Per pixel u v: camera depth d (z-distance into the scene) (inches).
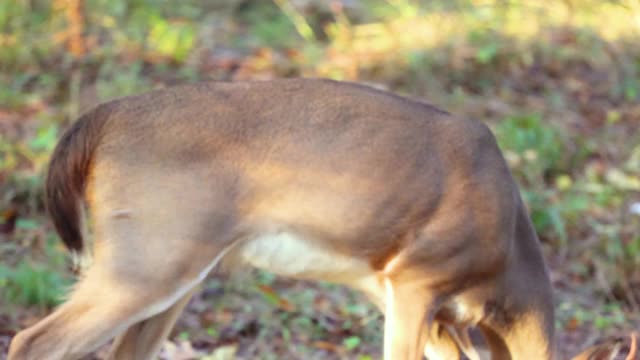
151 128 320.8
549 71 646.5
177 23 642.8
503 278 350.9
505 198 343.9
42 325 315.9
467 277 342.6
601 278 468.1
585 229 502.3
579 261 484.4
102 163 320.5
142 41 607.8
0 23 599.5
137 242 318.7
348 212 326.6
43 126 508.7
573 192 527.8
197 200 318.0
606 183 538.0
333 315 433.1
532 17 686.5
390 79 611.5
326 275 335.9
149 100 324.5
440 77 623.2
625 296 466.9
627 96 629.9
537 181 527.8
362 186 327.0
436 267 337.7
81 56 579.8
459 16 676.7
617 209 512.7
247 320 421.7
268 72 604.4
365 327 426.6
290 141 323.6
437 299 341.7
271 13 684.1
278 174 322.0
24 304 413.1
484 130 346.0
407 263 335.9
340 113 329.1
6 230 457.4
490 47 629.9
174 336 410.6
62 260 434.0
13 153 486.3
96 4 627.8
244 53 625.9
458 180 336.5
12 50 574.6
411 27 667.4
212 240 319.3
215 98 323.9
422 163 333.1
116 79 557.3
